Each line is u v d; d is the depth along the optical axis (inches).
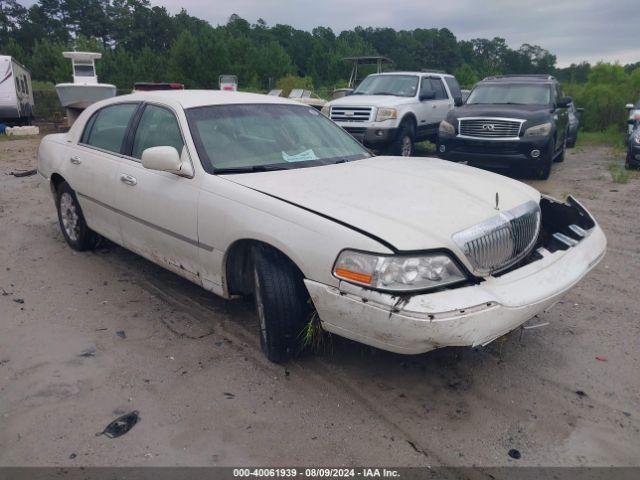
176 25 4001.0
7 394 126.5
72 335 154.4
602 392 130.0
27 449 109.0
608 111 814.5
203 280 153.6
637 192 348.8
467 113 396.8
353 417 119.6
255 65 2105.1
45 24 3991.1
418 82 480.1
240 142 161.0
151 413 120.0
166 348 147.7
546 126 375.6
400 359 142.6
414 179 146.5
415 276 110.8
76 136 212.4
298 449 109.7
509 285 118.5
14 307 172.1
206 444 110.7
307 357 142.6
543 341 153.8
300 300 131.7
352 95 479.5
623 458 108.3
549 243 148.1
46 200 316.2
